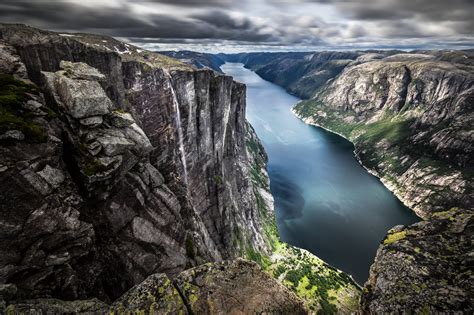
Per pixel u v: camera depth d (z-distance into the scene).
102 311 25.19
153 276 26.08
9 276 26.75
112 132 39.69
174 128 82.94
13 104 31.42
